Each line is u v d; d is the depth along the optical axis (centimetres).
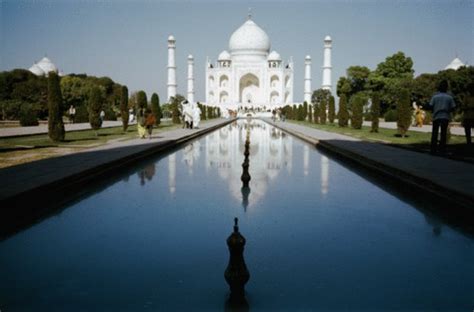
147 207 743
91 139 2012
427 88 4469
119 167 1179
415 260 495
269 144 1962
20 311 379
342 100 3206
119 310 380
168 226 631
